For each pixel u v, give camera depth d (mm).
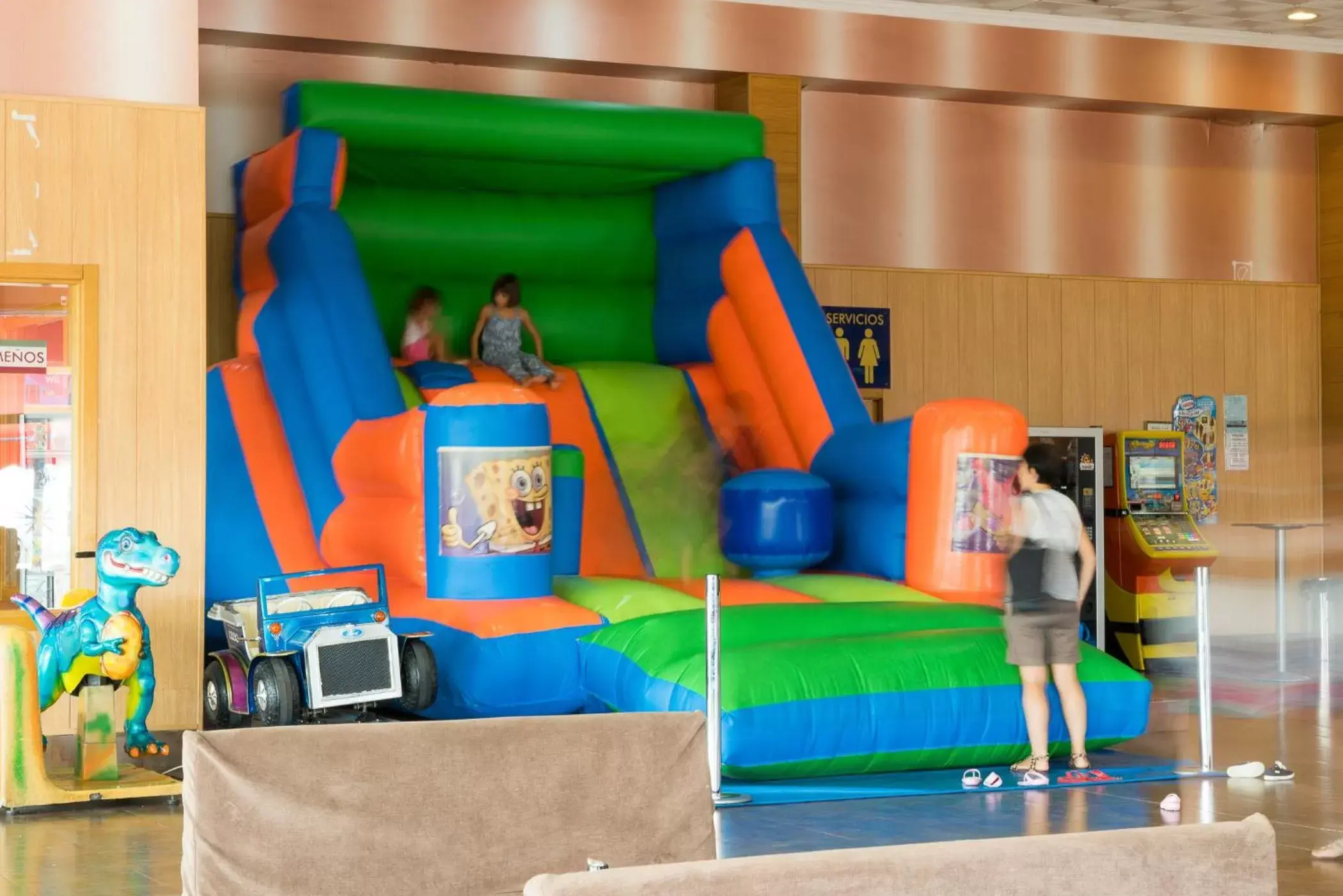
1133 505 11703
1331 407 13008
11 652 5637
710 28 10680
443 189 9992
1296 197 13086
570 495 8727
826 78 11008
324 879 2912
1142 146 12547
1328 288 13023
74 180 6941
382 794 2990
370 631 6742
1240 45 12266
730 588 7582
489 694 6969
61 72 7129
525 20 10289
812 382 8898
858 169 11570
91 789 5734
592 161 9305
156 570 5887
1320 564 12953
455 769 3057
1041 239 12203
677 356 10180
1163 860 2033
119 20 7238
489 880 3023
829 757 6141
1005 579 6398
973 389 11875
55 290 6938
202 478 7117
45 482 6895
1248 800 5844
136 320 7035
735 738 5945
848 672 6266
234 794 2889
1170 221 12656
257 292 9250
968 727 6355
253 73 10109
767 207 9523
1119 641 11711
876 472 8008
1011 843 1998
